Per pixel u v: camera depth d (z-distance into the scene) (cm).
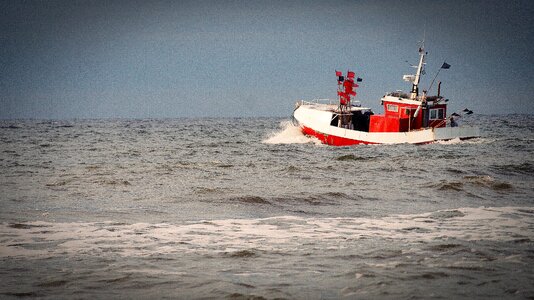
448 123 12350
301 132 14088
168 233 3912
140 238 3738
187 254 3275
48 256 3231
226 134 19788
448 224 4156
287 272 2878
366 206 5178
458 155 9875
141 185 6575
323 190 6147
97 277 2795
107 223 4300
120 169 8294
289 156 10456
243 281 2723
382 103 11919
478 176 6788
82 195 5819
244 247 3453
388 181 6875
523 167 7950
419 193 5900
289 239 3697
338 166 8594
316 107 13325
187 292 2575
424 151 10531
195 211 4900
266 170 8138
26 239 3703
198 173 7781
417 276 2752
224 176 7462
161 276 2812
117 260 3131
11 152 11981
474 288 2559
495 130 19550
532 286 2570
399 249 3322
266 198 5519
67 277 2792
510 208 4897
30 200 5478
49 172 8006
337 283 2677
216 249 3403
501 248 3284
